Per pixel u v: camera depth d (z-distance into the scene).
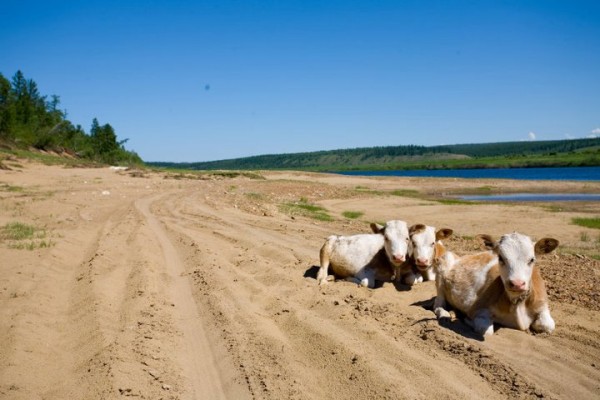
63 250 12.54
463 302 7.48
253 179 58.09
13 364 5.98
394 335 7.06
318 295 9.03
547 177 87.06
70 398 5.30
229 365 6.29
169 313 8.17
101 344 6.64
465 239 16.53
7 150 59.22
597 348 6.41
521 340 6.66
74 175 44.44
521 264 6.43
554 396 5.18
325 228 18.34
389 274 10.09
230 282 10.02
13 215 19.03
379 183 56.62
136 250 13.02
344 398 5.33
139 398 5.29
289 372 5.94
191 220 19.64
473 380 5.59
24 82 99.12
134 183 40.31
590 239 17.78
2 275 9.77
